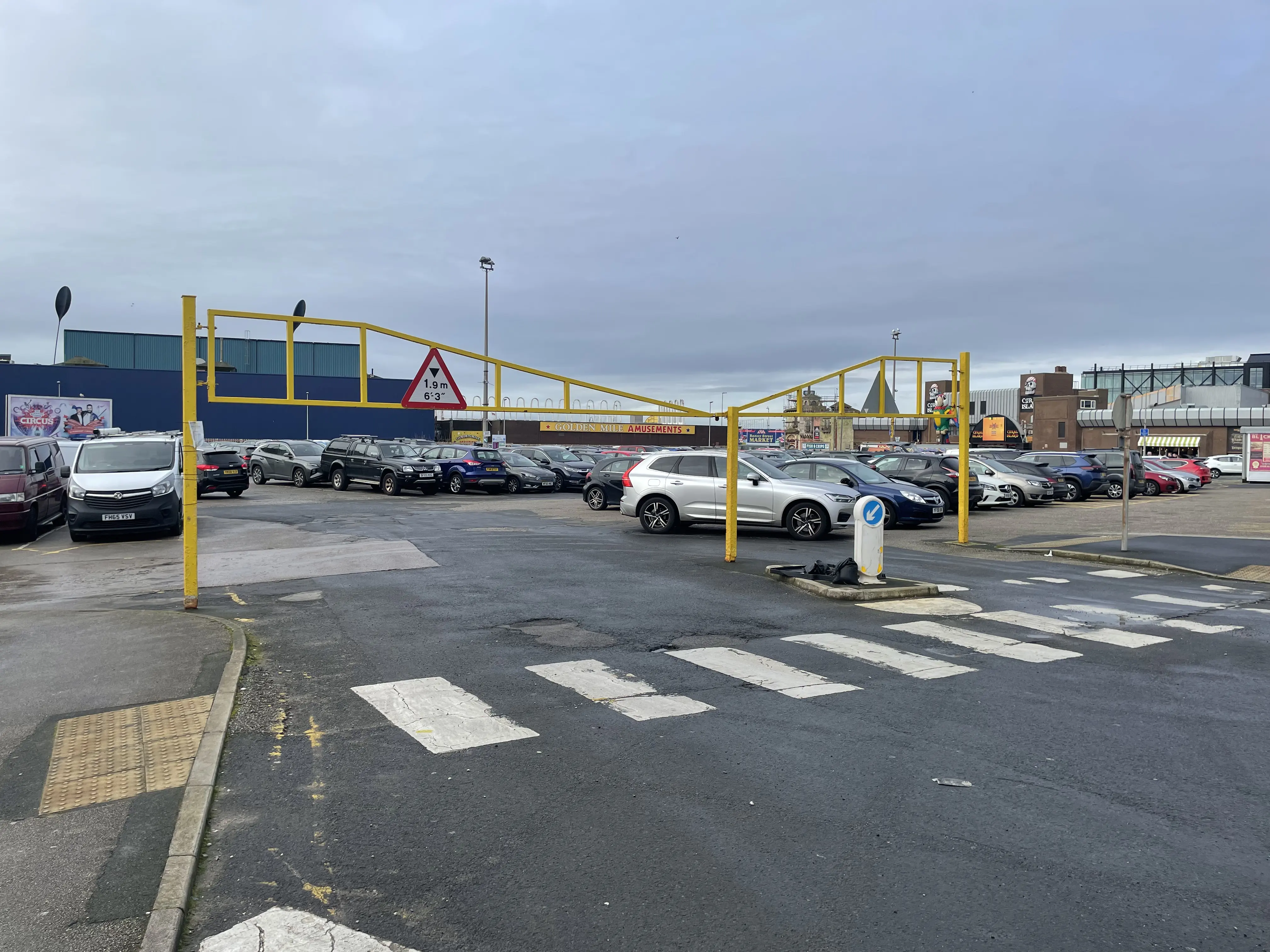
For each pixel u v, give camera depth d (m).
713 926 3.25
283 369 67.19
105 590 10.79
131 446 17.14
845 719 5.65
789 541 15.12
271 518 19.67
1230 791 4.55
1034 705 6.00
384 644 7.57
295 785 4.54
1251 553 14.00
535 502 24.88
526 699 6.02
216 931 3.19
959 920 3.30
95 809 4.15
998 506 25.03
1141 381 92.25
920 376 15.05
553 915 3.32
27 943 3.05
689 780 4.64
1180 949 3.13
